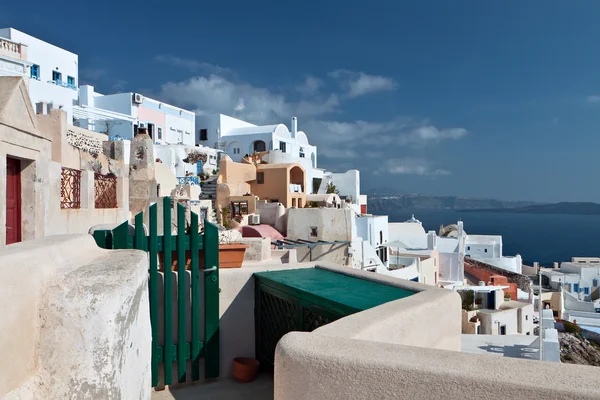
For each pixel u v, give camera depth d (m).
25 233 7.17
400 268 28.69
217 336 5.05
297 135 51.97
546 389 1.64
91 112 29.45
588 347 19.27
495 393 1.71
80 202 9.48
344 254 22.17
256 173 33.38
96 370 2.29
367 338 2.67
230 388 4.82
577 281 47.19
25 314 2.13
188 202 19.19
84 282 2.40
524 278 35.94
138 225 4.61
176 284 4.92
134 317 2.75
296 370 2.10
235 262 5.43
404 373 1.87
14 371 2.04
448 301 3.70
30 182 7.24
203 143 46.94
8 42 19.89
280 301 4.81
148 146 15.09
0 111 6.25
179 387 4.85
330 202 34.28
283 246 20.72
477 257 46.16
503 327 23.62
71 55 31.27
